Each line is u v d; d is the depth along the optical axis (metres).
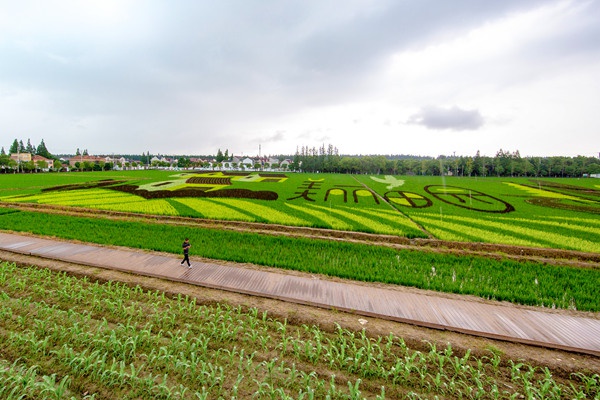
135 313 10.15
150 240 17.98
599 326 9.77
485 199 40.03
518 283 13.29
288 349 8.60
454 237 20.77
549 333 9.25
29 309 10.30
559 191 49.53
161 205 31.81
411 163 129.00
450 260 15.96
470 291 12.02
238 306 10.48
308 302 10.84
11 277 12.63
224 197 38.84
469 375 7.76
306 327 9.22
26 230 20.23
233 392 6.88
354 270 14.05
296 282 12.53
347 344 8.81
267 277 12.95
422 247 18.78
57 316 9.73
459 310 10.53
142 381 7.03
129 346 8.45
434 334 9.25
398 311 10.31
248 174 89.81
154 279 12.70
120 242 17.44
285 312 10.20
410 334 9.16
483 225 25.05
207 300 10.88
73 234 19.19
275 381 7.42
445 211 31.34
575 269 15.15
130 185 51.19
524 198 41.38
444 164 121.31
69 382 6.96
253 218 25.78
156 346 8.52
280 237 19.69
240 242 18.41
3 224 22.00
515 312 10.55
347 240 19.72
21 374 7.10
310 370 7.82
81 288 11.41
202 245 17.33
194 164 167.88
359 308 10.45
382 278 13.06
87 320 9.73
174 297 11.23
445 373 7.73
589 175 101.56
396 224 24.95
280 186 54.25
